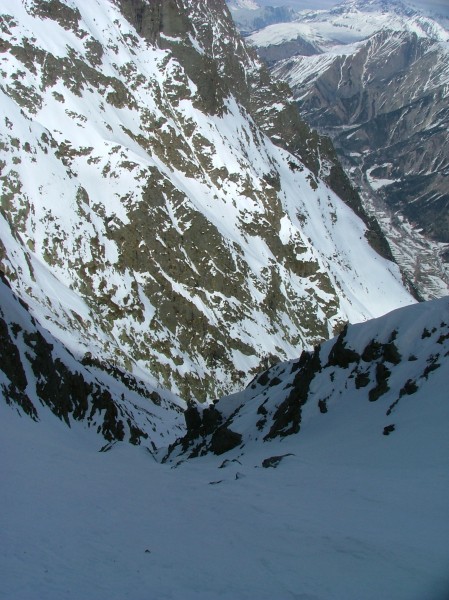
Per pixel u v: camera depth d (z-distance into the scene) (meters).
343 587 15.62
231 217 166.75
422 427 31.33
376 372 41.62
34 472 25.45
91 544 17.97
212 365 127.38
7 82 137.38
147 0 194.12
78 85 150.25
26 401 41.41
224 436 46.75
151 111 168.38
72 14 161.38
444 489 23.28
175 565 16.98
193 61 197.50
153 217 133.62
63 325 87.94
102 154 139.88
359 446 32.88
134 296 117.88
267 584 15.88
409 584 15.62
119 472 30.25
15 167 111.50
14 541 16.88
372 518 20.97
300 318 161.75
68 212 114.69
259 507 22.80
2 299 51.88
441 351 38.09
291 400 46.66
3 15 145.00
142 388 94.75
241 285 144.25
